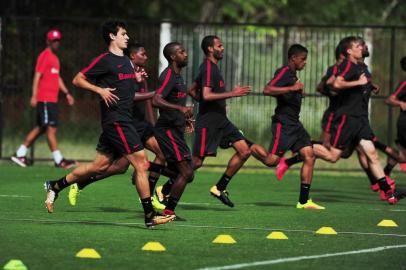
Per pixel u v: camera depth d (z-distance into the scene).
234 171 44.06
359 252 31.53
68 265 28.03
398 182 62.53
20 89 77.12
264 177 64.38
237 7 117.62
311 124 72.56
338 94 47.47
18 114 77.94
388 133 67.81
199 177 62.91
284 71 44.53
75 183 39.62
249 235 35.22
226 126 43.91
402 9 122.69
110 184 55.75
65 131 78.12
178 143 38.78
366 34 81.94
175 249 31.34
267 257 30.14
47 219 39.00
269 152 44.97
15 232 34.81
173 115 38.78
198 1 114.31
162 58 74.06
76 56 75.06
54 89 65.56
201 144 43.81
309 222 39.94
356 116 47.12
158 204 43.53
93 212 41.84
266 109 73.56
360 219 41.44
